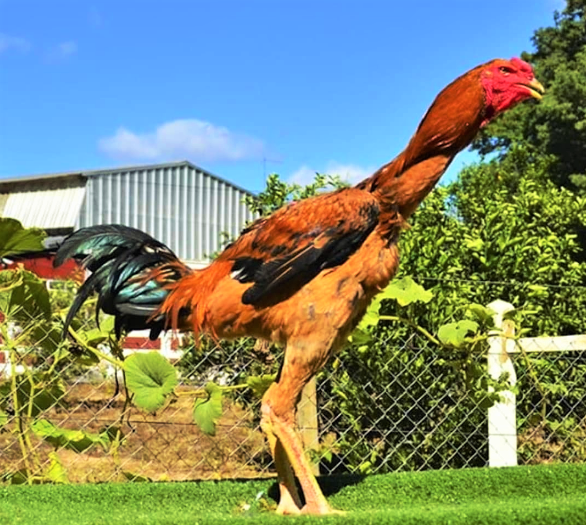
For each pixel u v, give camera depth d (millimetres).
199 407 4465
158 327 4156
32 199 27547
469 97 3650
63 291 5906
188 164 28781
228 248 3904
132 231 4348
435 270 5926
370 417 5434
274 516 3133
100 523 3012
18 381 4766
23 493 3961
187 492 4043
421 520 2896
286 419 3570
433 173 3639
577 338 5422
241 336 3822
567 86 21031
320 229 3492
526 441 5805
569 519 2988
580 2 23594
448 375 5434
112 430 4926
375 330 5355
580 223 7648
